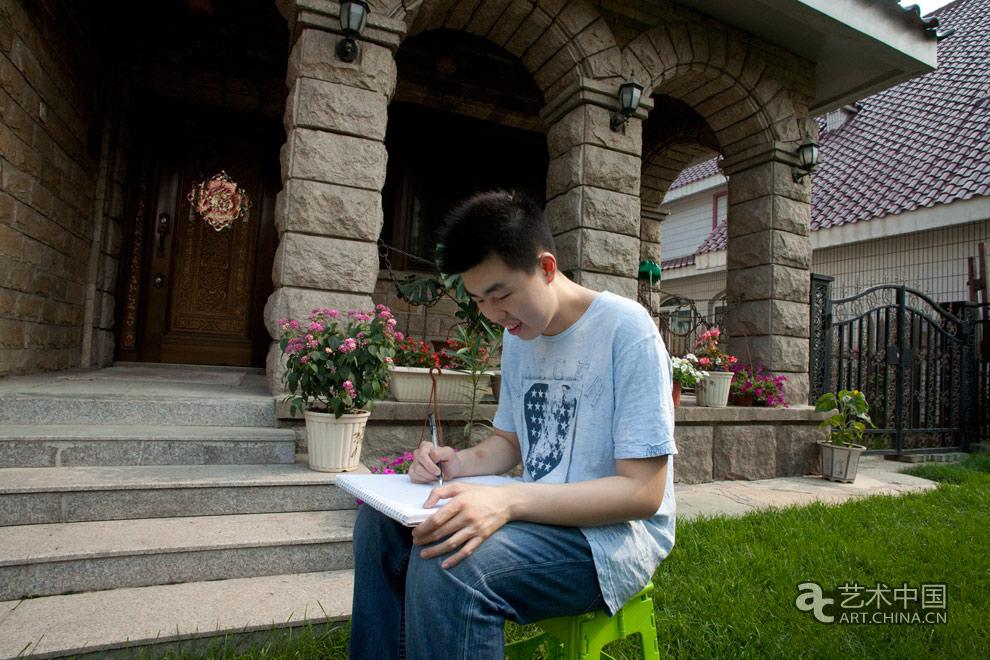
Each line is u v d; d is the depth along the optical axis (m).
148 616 1.92
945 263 8.02
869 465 5.86
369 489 1.23
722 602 2.23
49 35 3.84
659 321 8.09
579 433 1.26
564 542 1.09
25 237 3.68
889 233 8.41
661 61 4.82
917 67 5.54
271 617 1.96
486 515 1.02
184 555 2.21
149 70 5.14
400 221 5.92
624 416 1.17
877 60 5.59
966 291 7.73
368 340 2.96
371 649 1.21
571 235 4.45
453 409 3.62
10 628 1.80
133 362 5.15
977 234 7.68
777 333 5.41
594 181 4.44
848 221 8.95
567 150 4.57
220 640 1.85
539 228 1.21
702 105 5.64
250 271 5.54
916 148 9.48
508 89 6.10
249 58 5.40
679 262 12.77
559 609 1.12
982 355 7.23
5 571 1.99
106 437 2.74
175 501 2.53
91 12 4.46
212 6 4.55
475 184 6.30
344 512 2.75
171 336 5.30
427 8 4.09
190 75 5.23
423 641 0.96
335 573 2.38
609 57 4.54
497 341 3.61
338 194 3.52
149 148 5.29
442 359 3.78
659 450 1.13
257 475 2.75
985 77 9.71
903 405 6.36
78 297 4.63
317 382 2.91
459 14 4.39
